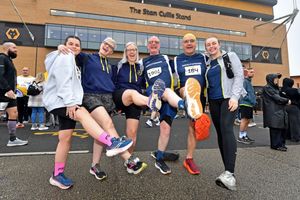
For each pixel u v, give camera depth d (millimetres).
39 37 23453
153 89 2824
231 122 2730
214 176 2889
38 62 23141
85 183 2596
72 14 24375
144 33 26750
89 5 25000
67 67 2463
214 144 4953
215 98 2916
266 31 32406
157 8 27484
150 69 3311
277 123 4410
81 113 2439
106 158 3615
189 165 3086
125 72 3285
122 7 26203
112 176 2834
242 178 2842
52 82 2576
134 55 3299
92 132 2381
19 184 2545
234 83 2766
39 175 2844
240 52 30594
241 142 5344
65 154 2566
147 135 6129
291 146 4949
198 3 30750
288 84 5711
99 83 2869
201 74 3168
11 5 22609
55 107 2467
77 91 2553
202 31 29203
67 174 2885
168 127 3121
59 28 23703
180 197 2266
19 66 22516
